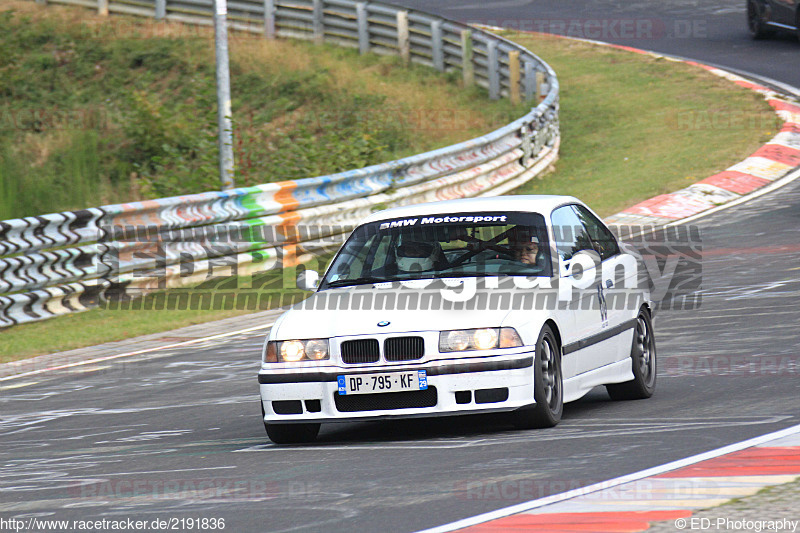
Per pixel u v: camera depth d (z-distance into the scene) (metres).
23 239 48.88
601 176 74.81
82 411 33.12
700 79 97.25
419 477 21.30
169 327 46.88
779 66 99.12
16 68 103.06
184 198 54.44
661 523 16.94
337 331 25.30
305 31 110.19
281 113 93.44
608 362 28.69
